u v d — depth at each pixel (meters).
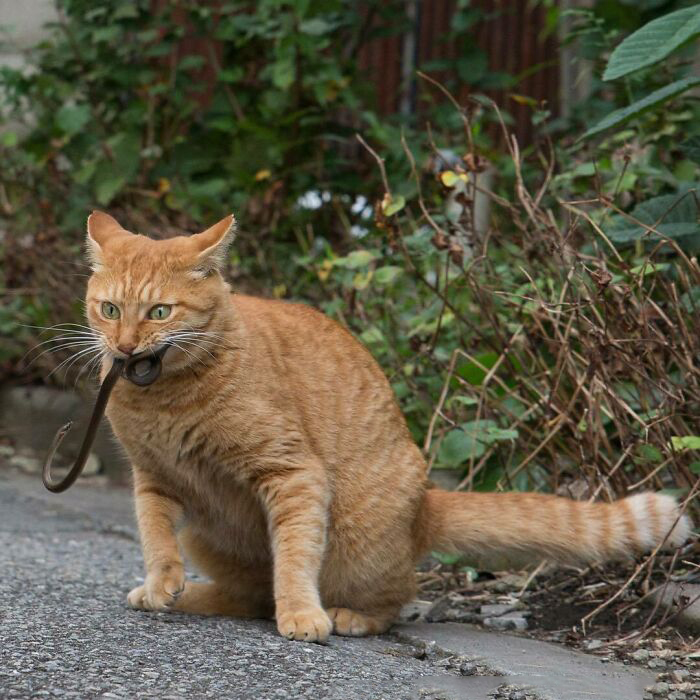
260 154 8.88
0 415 9.73
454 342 6.60
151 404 4.57
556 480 5.64
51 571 5.47
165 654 3.89
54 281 9.24
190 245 4.66
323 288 7.47
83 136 9.65
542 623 5.05
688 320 5.43
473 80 9.50
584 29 7.43
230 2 9.80
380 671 3.98
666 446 5.21
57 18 10.92
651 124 6.69
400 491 4.89
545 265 5.98
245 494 4.78
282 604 4.45
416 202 8.45
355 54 9.83
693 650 4.45
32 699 3.34
